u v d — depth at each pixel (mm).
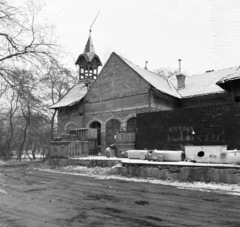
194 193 9031
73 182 11875
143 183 11531
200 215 6156
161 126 16969
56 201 7609
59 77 33344
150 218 5875
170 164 12633
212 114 14719
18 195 8547
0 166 22297
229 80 17000
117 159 16359
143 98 22172
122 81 23891
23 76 11086
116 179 12969
